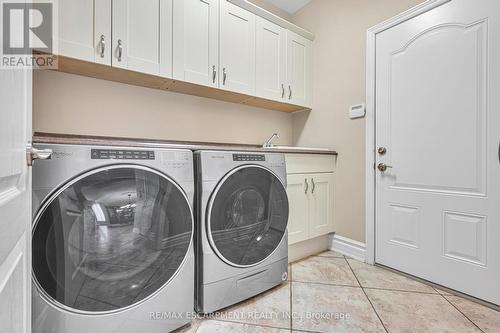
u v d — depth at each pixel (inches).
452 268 59.1
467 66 56.6
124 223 38.9
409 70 67.2
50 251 33.4
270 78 83.7
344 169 84.4
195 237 49.6
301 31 91.7
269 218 58.9
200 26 68.1
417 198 65.7
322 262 76.9
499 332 45.2
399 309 52.1
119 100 66.7
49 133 57.7
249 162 55.4
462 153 57.6
